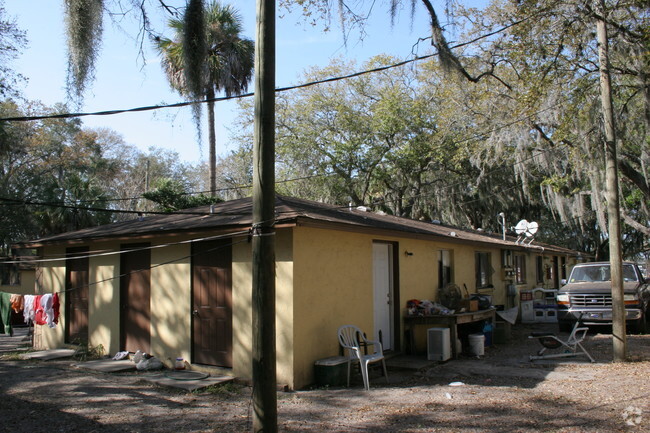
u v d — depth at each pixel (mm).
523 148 16844
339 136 28656
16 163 30297
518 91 14414
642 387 7383
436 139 24562
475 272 14711
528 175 20625
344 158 27891
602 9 10164
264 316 4754
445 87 19422
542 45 11500
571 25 11148
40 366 9250
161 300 9234
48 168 31516
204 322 8633
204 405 6637
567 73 12570
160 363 8992
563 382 7949
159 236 8906
